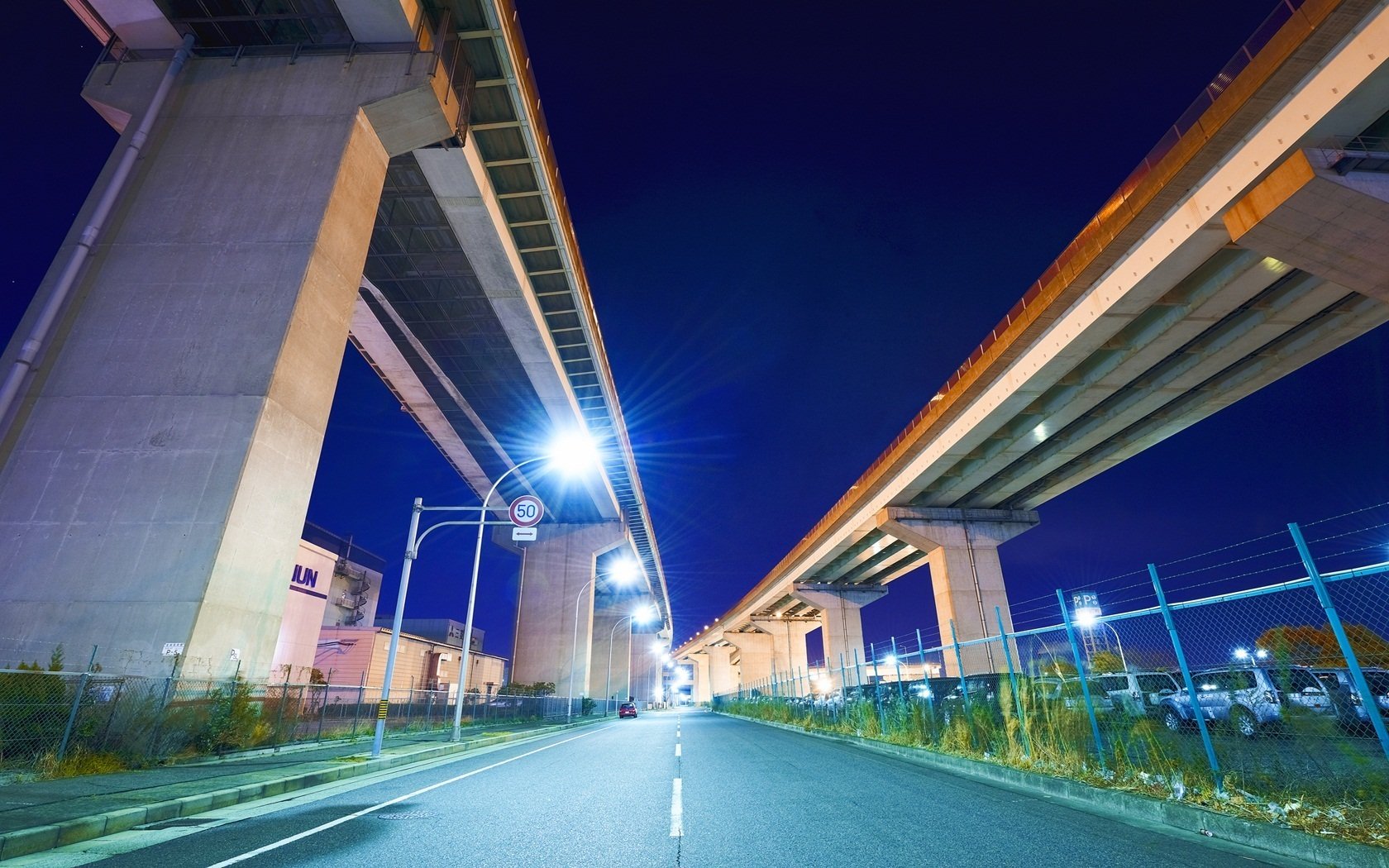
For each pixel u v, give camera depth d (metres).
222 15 23.34
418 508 18.55
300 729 21.53
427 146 27.08
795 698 36.38
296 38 24.00
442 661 54.72
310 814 8.50
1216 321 24.92
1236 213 18.56
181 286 19.25
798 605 82.94
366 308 40.75
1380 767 6.12
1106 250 23.12
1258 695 7.59
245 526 16.98
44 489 16.70
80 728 12.25
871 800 8.98
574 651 53.81
